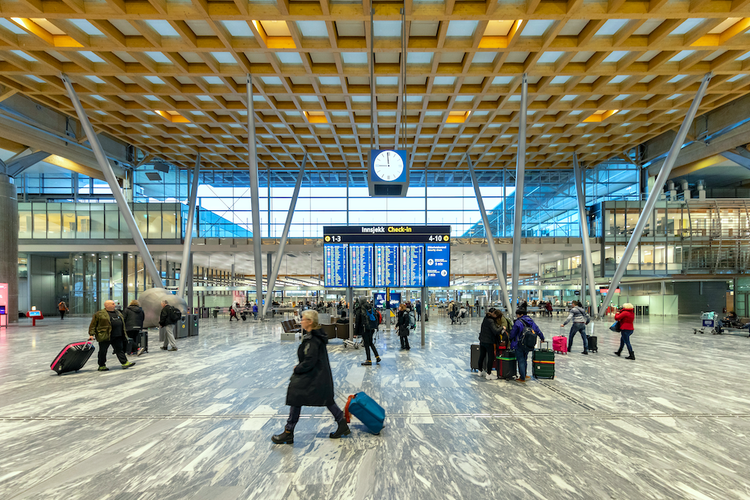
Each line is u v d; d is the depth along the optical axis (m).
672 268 31.36
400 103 21.69
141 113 23.11
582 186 30.23
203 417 5.77
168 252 32.66
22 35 15.85
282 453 4.44
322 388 4.77
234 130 26.16
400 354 11.78
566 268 38.56
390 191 15.11
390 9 14.34
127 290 31.80
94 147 21.00
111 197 33.28
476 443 4.69
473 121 24.28
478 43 16.05
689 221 31.08
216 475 3.91
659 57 17.33
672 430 5.11
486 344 8.27
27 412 6.04
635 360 10.62
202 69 18.50
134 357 11.45
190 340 15.88
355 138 26.83
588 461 4.18
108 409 6.19
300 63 18.58
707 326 18.86
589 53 17.30
